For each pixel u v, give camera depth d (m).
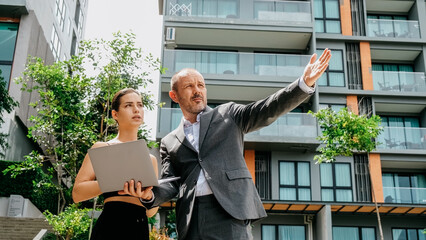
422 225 19.33
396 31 21.98
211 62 20.02
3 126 17.47
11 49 19.62
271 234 19.02
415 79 21.19
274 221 19.17
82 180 2.93
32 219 14.90
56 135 11.27
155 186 2.80
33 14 20.36
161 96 19.91
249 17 20.92
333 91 20.56
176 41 21.39
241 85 19.75
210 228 2.65
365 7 22.33
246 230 2.68
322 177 19.70
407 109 21.31
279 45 21.61
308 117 19.47
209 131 2.90
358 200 19.41
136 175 2.58
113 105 3.20
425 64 21.39
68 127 10.40
